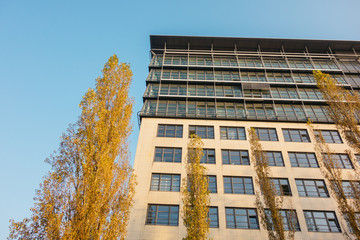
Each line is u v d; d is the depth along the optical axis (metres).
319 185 27.27
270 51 44.88
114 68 22.66
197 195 19.06
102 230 15.39
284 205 25.33
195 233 17.27
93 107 19.17
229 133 31.62
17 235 13.42
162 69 40.03
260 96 37.00
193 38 43.62
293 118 33.75
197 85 38.12
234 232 23.52
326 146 23.97
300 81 39.34
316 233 23.64
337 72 40.12
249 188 26.77
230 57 43.72
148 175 26.95
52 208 14.54
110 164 17.44
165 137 30.56
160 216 24.38
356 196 19.48
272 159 29.28
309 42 43.69
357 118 22.02
